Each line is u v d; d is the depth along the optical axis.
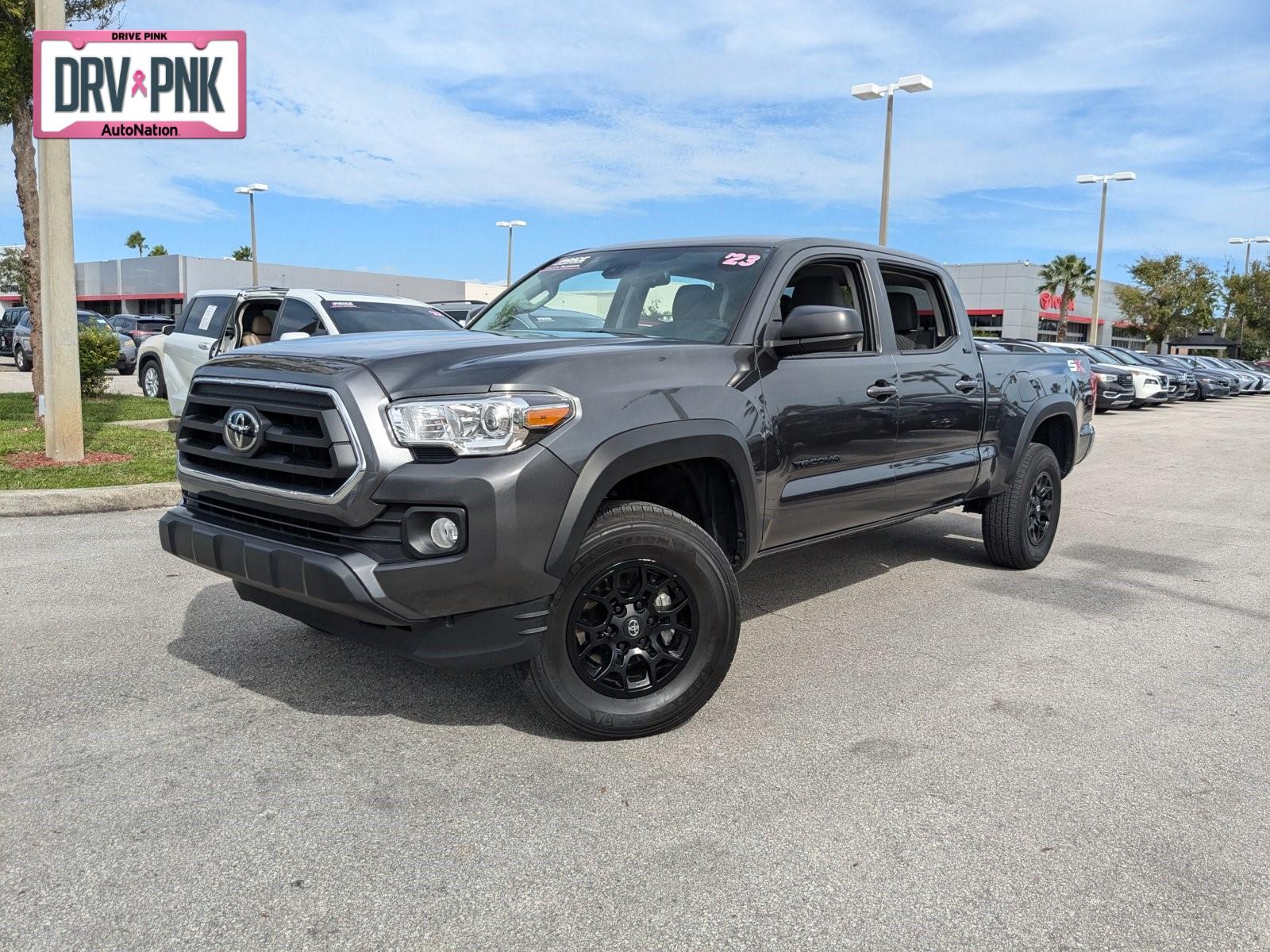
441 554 2.85
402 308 10.26
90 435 10.13
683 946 2.20
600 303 4.27
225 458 3.26
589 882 2.45
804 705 3.67
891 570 5.95
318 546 3.00
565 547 2.97
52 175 8.14
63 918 2.25
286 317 9.88
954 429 5.02
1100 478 10.89
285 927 2.24
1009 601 5.27
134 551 5.88
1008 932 2.27
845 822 2.77
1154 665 4.24
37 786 2.90
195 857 2.53
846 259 4.47
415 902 2.35
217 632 4.35
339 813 2.77
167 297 57.03
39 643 4.17
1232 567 6.25
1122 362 26.59
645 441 3.15
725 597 3.36
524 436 2.90
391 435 2.88
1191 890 2.46
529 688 3.15
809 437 3.94
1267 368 53.31
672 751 3.24
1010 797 2.95
